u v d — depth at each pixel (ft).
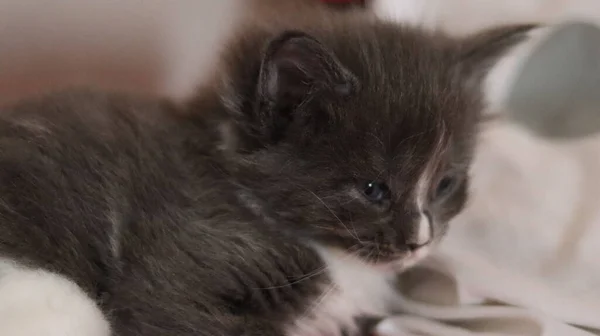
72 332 1.20
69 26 1.44
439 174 1.27
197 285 1.23
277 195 1.25
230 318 1.24
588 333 1.26
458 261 1.33
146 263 1.23
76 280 1.23
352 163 1.23
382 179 1.24
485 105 1.34
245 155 1.25
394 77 1.24
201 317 1.23
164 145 1.26
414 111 1.24
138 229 1.23
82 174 1.24
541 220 1.34
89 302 1.22
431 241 1.27
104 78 1.48
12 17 1.40
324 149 1.24
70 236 1.23
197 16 1.52
